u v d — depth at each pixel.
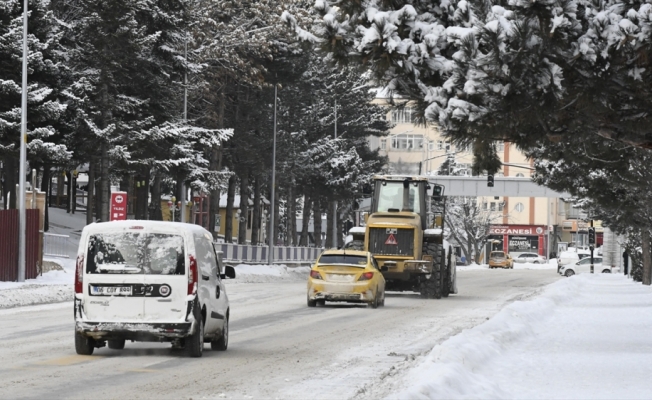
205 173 92.50
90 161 90.69
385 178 66.44
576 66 23.69
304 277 105.00
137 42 82.62
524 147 27.02
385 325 40.69
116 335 27.08
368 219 64.12
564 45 22.83
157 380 22.86
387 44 23.62
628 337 37.38
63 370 24.44
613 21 22.97
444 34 24.05
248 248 102.19
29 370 24.38
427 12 24.58
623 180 48.53
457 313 49.09
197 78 95.62
